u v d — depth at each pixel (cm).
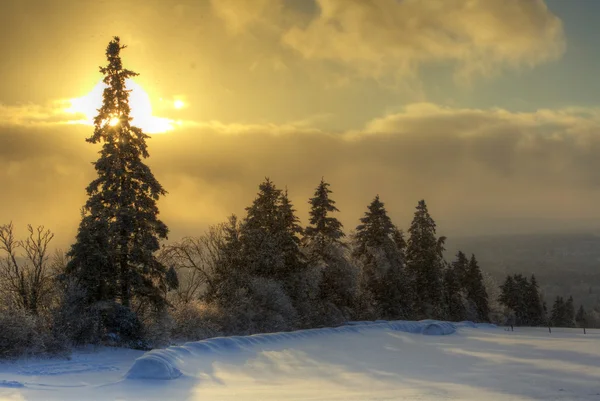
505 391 1955
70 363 2489
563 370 2522
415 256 7069
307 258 5053
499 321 9362
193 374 2236
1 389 1773
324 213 5262
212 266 4869
